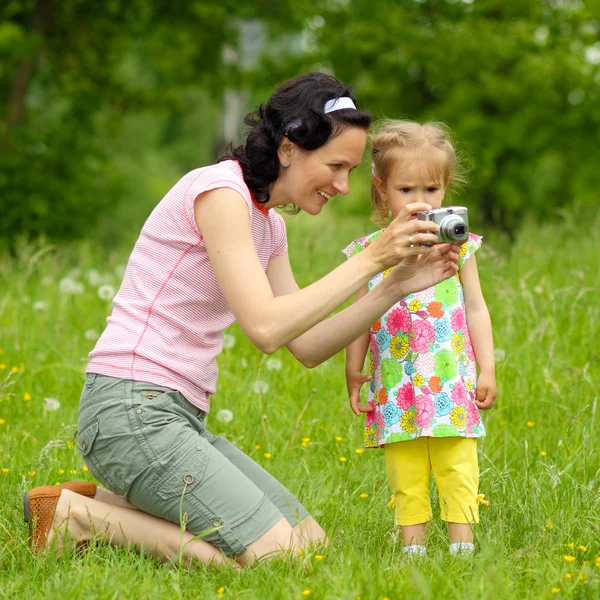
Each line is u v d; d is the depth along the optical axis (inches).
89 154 1102.4
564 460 252.1
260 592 171.6
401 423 213.9
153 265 199.8
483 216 1069.8
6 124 1066.7
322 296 185.0
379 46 967.0
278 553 189.5
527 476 241.1
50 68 1177.4
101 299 426.3
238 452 218.4
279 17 1093.1
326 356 207.2
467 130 994.7
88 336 360.5
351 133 192.1
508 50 953.5
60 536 194.9
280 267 221.6
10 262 510.3
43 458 246.2
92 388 199.0
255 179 195.2
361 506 230.7
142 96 1201.4
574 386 304.5
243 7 1082.7
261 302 187.0
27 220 1023.0
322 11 1013.2
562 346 343.6
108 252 623.2
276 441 277.7
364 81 1026.7
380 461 266.2
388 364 217.0
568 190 1044.5
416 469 215.5
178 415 197.3
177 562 194.4
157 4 1107.9
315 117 189.3
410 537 213.5
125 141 2269.9
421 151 213.3
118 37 1149.1
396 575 169.8
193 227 195.0
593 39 991.0
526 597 161.3
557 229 502.9
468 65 964.6
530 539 205.6
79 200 1063.6
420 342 214.5
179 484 191.5
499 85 987.3
